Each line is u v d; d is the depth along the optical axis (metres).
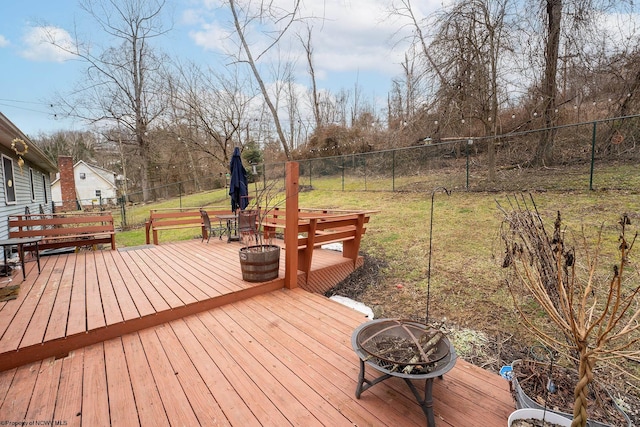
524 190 7.89
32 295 3.35
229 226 6.84
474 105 9.50
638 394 2.09
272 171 17.41
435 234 5.84
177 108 16.17
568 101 9.02
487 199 7.93
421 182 11.51
